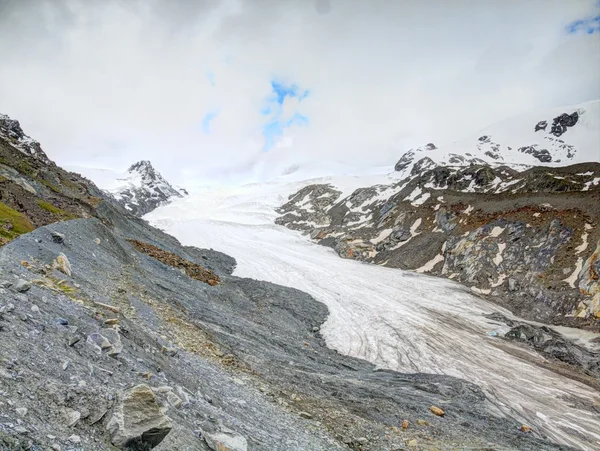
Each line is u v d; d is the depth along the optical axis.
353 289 64.00
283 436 14.09
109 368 10.68
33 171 59.28
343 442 16.53
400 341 44.53
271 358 27.48
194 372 16.06
